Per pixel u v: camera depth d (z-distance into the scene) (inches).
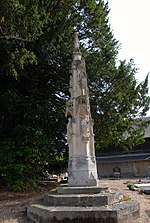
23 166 484.4
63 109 551.8
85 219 249.0
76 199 277.1
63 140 592.4
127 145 746.2
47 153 521.3
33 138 508.1
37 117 523.5
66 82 567.2
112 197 286.8
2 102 489.7
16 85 535.2
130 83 620.7
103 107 575.5
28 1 437.4
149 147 1466.5
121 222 251.0
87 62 564.4
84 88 372.8
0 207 354.9
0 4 381.7
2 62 467.5
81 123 351.9
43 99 538.6
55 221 253.0
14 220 288.7
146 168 1391.5
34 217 280.4
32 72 546.3
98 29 615.8
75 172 330.6
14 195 450.6
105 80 586.9
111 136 594.2
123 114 598.9
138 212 282.5
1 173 505.7
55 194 304.8
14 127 517.7
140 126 708.0
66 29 555.2
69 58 553.0
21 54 435.8
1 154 485.1
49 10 538.6
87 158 336.8
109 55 610.2
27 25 421.1
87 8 592.4
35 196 442.9
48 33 523.8
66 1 554.3
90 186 318.3
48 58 537.6
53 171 625.3
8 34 423.5
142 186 506.0
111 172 1460.4
